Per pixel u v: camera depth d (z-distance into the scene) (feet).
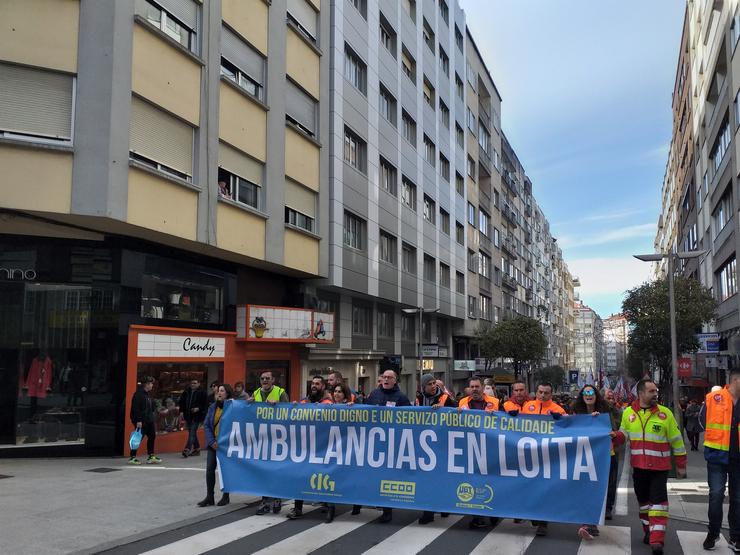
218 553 20.99
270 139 60.59
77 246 44.27
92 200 39.83
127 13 42.57
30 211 38.91
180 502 28.66
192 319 53.31
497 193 180.24
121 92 41.73
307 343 67.77
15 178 38.32
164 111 46.62
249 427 27.71
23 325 42.37
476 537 23.34
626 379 77.46
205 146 50.52
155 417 48.14
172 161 47.52
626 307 90.12
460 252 135.44
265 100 60.29
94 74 40.65
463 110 141.28
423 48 113.80
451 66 132.57
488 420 24.67
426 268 112.57
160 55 45.91
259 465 27.25
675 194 187.52
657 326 84.58
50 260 43.24
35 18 39.50
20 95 39.09
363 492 25.66
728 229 87.51
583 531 23.30
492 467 24.36
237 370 59.00
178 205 47.09
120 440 44.27
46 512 25.99
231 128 54.29
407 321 108.58
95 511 26.40
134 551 21.11
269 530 24.23
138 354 46.11
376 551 21.31
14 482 32.68
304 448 26.76
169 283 50.55
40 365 42.68
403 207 99.81
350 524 25.31
